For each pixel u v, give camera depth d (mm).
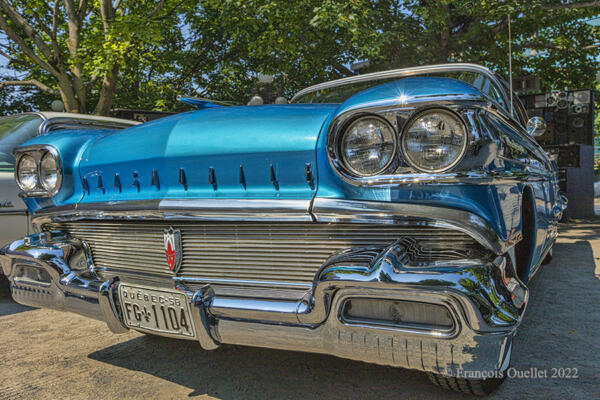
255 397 1958
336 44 11008
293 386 2043
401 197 1503
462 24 10711
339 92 3248
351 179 1509
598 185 17219
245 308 1617
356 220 1539
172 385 2104
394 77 3113
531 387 1957
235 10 10469
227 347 2535
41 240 2270
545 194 2873
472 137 1380
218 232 1823
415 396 1894
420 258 1469
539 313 3041
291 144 1684
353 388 1994
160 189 1939
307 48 11070
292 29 10164
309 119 1740
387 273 1382
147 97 15492
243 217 1700
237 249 1799
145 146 1998
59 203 2287
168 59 15883
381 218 1511
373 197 1540
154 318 1840
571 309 3117
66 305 2117
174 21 12227
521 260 2400
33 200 2396
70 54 10203
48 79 14258
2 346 2658
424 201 1482
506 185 1600
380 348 1457
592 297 3420
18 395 2031
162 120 2148
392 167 1471
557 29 12117
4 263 2342
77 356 2486
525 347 2436
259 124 1793
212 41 16438
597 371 2123
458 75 2883
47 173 2303
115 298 1957
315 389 2002
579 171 10352
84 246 2252
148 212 1897
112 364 2369
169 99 15875
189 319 1719
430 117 1418
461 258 1459
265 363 2311
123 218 1984
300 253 1710
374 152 1492
